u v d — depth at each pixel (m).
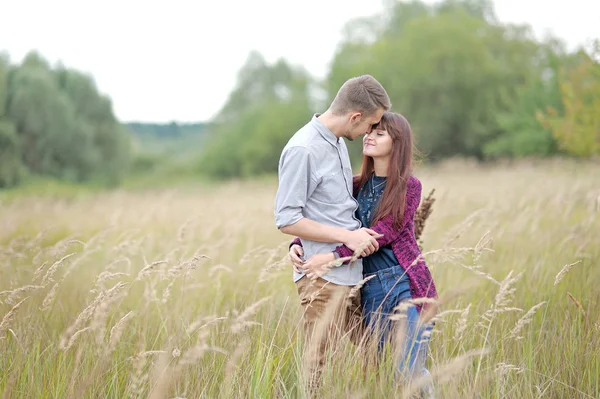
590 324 4.34
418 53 47.81
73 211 14.79
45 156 58.94
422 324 3.61
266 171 70.62
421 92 47.34
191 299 5.44
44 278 4.03
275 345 4.00
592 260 5.80
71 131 60.53
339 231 3.76
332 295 3.84
